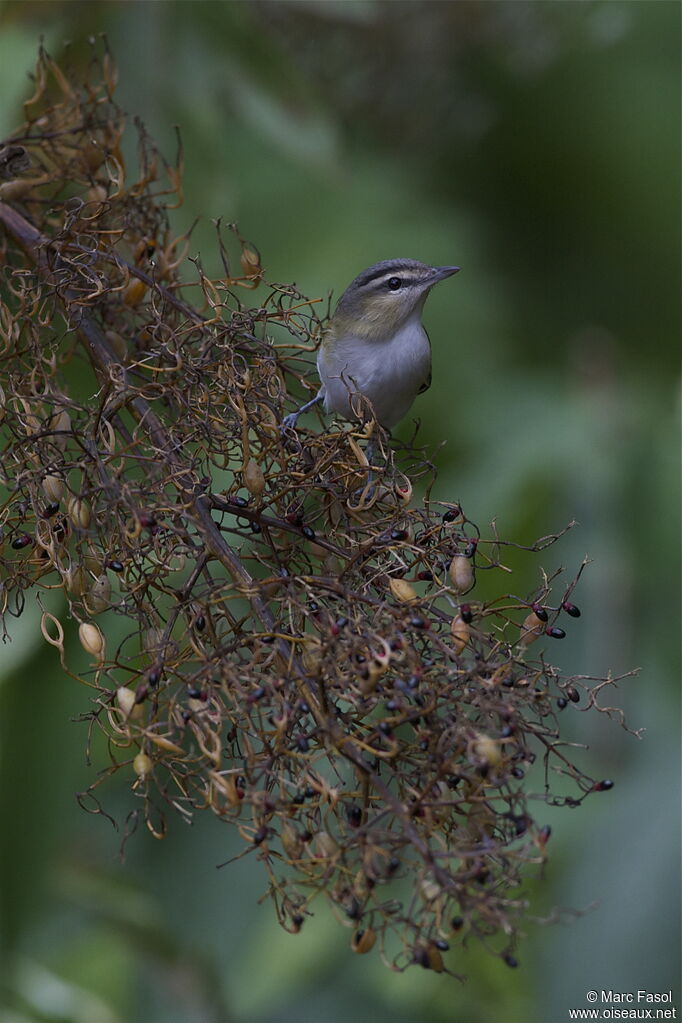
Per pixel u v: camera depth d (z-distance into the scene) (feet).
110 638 29.37
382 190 44.50
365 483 23.06
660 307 46.50
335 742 19.20
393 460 23.36
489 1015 35.22
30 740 29.37
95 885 35.19
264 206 41.09
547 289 46.62
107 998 37.29
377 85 46.93
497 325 43.04
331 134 36.65
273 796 19.52
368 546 21.54
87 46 33.45
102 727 20.76
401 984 35.96
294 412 27.63
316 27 44.80
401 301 34.73
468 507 35.55
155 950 35.14
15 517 22.50
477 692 19.47
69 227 25.39
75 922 35.60
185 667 24.20
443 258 43.60
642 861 31.58
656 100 45.78
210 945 35.86
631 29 45.88
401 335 35.12
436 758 18.98
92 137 28.60
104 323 27.20
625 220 46.55
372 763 19.53
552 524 35.50
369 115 47.34
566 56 46.11
